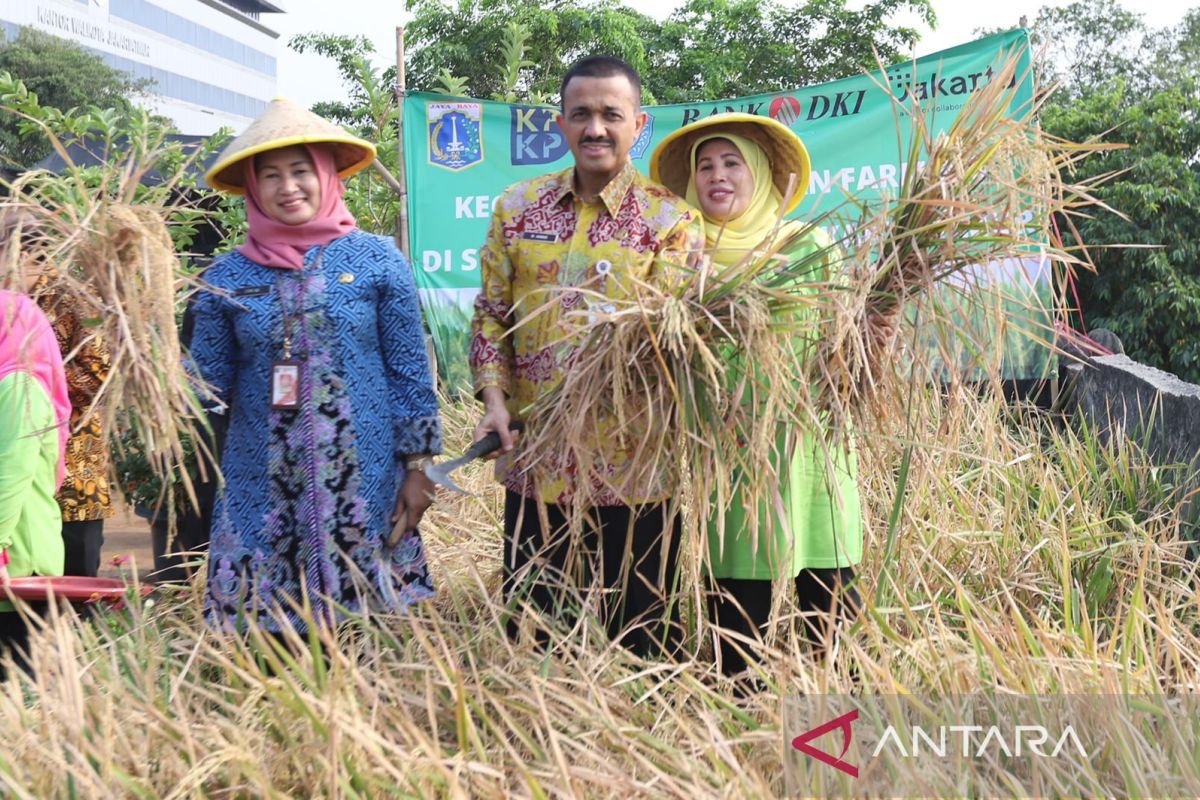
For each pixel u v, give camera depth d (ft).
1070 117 36.63
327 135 9.31
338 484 9.32
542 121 20.84
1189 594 10.91
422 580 9.92
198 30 231.09
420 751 7.32
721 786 7.22
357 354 9.45
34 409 9.12
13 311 8.79
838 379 9.25
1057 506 13.60
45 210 8.56
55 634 8.36
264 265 9.43
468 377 20.94
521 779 7.33
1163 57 77.92
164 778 7.31
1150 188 33.47
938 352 9.75
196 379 9.08
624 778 7.06
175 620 10.45
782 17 60.23
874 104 20.08
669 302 8.60
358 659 9.37
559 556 10.09
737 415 8.91
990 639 8.55
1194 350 33.78
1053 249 9.23
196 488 13.70
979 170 9.16
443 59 53.01
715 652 9.21
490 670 8.61
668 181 10.92
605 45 55.21
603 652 8.89
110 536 19.45
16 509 9.08
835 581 10.09
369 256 9.62
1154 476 14.37
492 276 10.16
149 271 8.55
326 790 7.12
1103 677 8.13
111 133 14.87
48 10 182.19
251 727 7.76
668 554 10.09
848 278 9.27
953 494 13.38
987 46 19.54
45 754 7.00
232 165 9.66
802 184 10.35
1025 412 17.34
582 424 8.95
